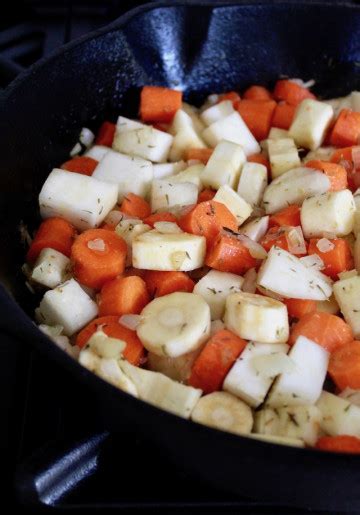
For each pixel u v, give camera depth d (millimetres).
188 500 368
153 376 372
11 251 433
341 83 549
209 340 392
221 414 368
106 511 366
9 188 435
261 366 381
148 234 421
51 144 479
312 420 365
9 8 625
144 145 492
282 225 449
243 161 483
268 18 521
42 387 405
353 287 413
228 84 549
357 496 337
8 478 379
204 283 419
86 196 448
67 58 469
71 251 433
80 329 416
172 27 514
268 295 417
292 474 320
